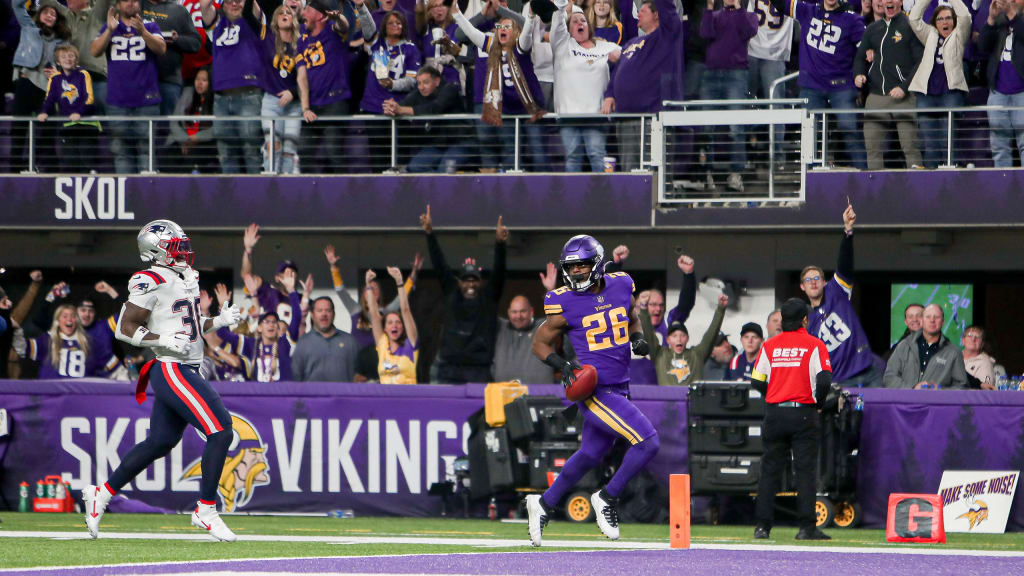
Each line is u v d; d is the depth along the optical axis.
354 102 54.22
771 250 52.84
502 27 49.09
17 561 24.08
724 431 40.28
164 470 44.66
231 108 52.56
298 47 51.69
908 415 40.38
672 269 53.84
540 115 49.16
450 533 35.47
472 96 52.81
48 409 45.47
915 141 47.53
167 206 52.09
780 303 53.16
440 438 43.03
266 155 51.88
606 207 48.97
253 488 44.16
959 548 31.09
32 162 53.59
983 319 55.53
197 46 55.25
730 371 45.12
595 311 28.48
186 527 36.84
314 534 34.28
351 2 53.03
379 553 26.88
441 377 45.72
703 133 48.38
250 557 25.45
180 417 29.73
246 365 49.75
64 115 53.72
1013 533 39.22
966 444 39.88
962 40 46.88
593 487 40.91
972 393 39.94
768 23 50.00
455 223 50.16
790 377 33.78
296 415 43.97
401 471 43.28
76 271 59.00
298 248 56.59
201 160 55.59
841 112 46.91
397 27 51.38
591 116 48.28
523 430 41.19
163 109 54.91
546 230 51.41
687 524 28.86
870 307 56.28
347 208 50.94
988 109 45.19
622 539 33.16
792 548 29.75
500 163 51.81
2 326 41.06
